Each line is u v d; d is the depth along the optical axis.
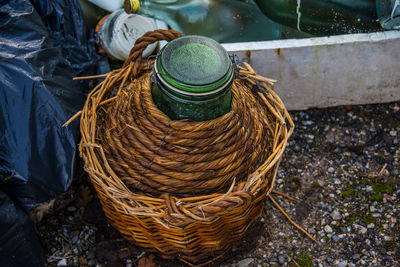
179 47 1.15
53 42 1.58
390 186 1.73
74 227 1.56
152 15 1.78
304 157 1.83
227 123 1.19
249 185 1.14
